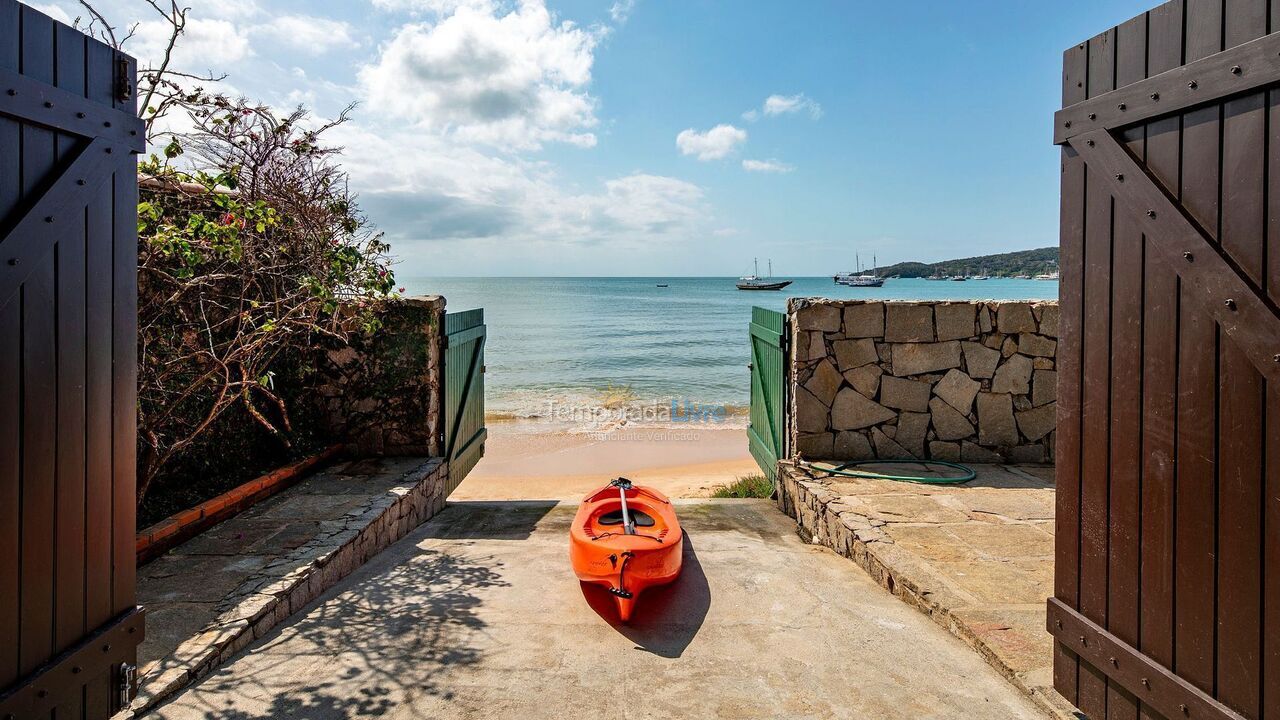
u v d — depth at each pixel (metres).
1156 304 1.96
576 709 2.70
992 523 4.61
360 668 3.01
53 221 1.96
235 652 3.08
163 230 4.21
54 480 1.99
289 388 6.25
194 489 4.97
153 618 3.19
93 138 2.12
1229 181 1.74
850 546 4.52
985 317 6.32
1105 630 2.18
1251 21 1.67
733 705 2.73
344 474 5.92
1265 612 1.66
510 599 3.90
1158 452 1.97
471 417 7.79
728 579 4.21
